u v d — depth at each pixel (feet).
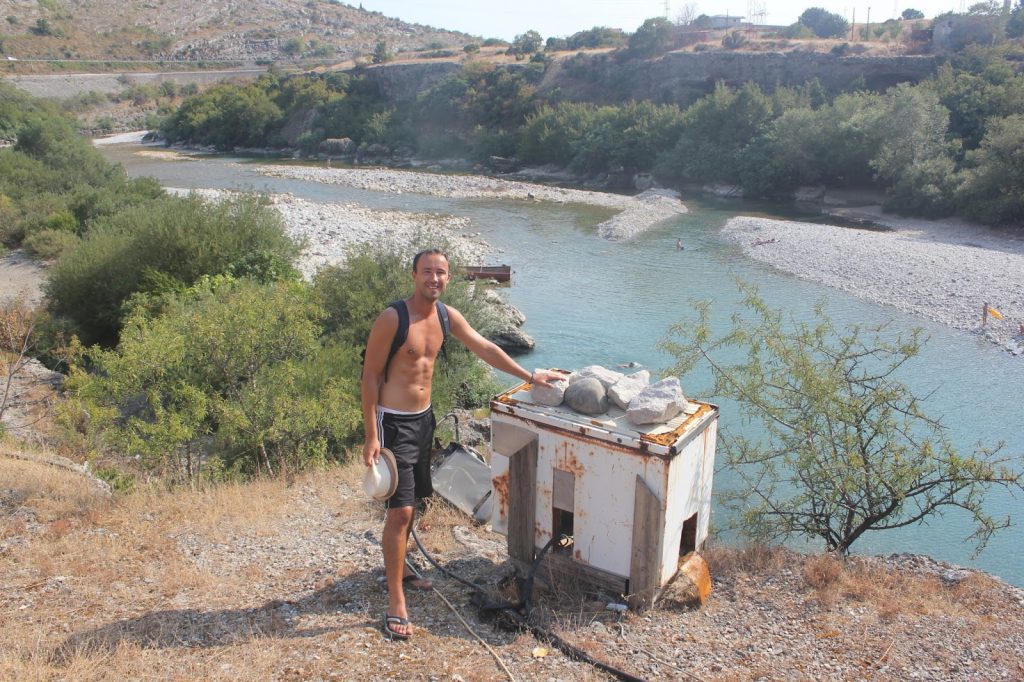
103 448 33.22
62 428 36.14
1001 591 17.62
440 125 274.57
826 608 16.21
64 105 395.96
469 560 17.56
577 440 14.88
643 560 14.62
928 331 74.54
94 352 35.19
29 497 20.36
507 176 226.58
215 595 15.43
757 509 22.90
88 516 19.47
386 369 14.08
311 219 124.67
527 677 12.71
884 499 22.07
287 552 17.83
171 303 53.52
